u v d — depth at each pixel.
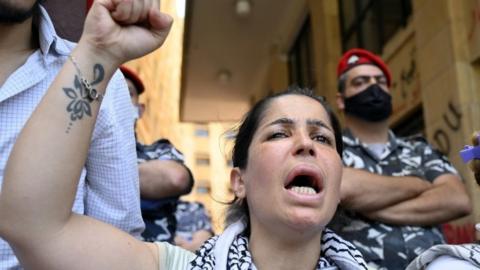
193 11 9.37
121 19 1.42
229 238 1.60
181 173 2.62
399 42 6.36
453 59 4.89
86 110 1.37
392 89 6.64
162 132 22.61
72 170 1.33
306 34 9.69
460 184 2.66
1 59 1.75
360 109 2.91
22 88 1.68
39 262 1.34
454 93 4.86
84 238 1.39
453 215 2.54
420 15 5.59
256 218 1.61
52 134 1.32
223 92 12.85
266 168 1.55
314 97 1.78
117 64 1.43
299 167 1.50
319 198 1.50
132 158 1.82
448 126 4.99
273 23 10.11
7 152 1.63
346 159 2.75
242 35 10.48
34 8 1.76
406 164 2.78
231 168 1.84
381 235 2.43
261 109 1.71
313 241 1.55
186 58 10.99
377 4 7.18
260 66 11.70
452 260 1.57
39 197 1.30
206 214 3.32
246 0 9.12
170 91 26.89
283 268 1.55
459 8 4.96
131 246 1.49
